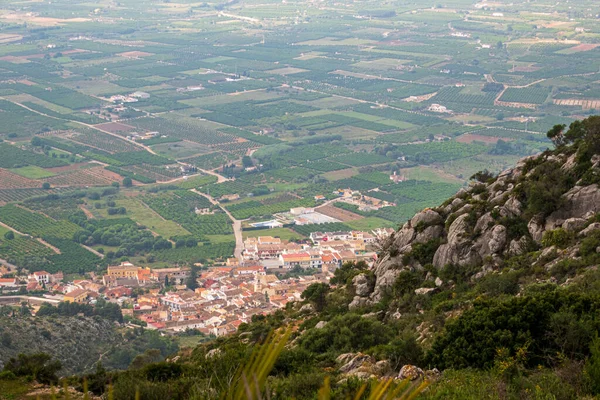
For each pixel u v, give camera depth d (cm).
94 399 7431
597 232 9588
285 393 6303
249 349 7325
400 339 7800
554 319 6444
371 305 11312
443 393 5666
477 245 11031
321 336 9019
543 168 11469
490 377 6012
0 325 15825
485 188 12469
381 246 12850
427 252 11619
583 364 5756
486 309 6944
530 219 10862
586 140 11512
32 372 8431
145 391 6419
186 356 11425
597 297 6812
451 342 6950
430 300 10325
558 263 9338
